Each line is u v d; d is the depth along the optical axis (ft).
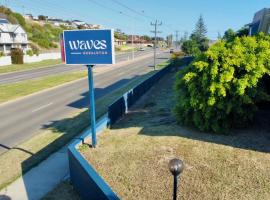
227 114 32.40
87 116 55.88
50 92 85.97
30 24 361.92
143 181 25.05
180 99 36.47
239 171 24.81
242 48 32.24
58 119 55.52
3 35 246.27
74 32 31.91
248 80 30.32
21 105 69.41
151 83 85.66
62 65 184.03
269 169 24.57
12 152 39.34
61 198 26.71
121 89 88.43
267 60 31.12
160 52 350.84
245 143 29.89
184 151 29.55
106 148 32.86
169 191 23.21
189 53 217.36
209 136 32.78
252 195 21.59
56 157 36.60
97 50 31.58
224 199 21.54
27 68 164.76
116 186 24.71
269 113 38.32
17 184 30.04
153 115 47.98
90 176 22.06
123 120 47.91
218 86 30.73
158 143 32.32
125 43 534.78
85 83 102.42
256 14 64.03
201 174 25.04
